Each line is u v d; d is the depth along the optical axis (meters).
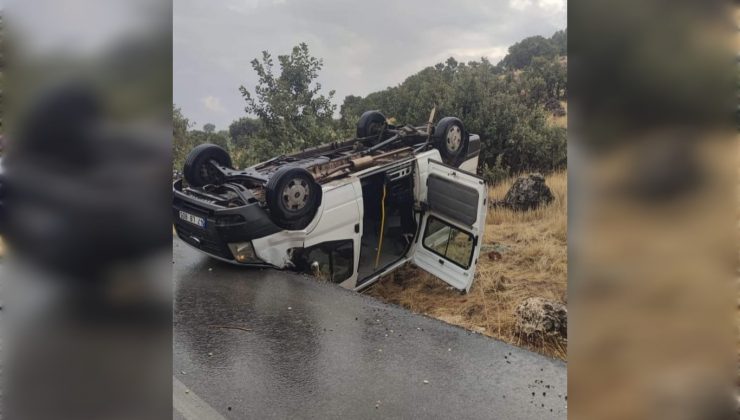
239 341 3.94
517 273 6.30
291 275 5.39
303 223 5.53
